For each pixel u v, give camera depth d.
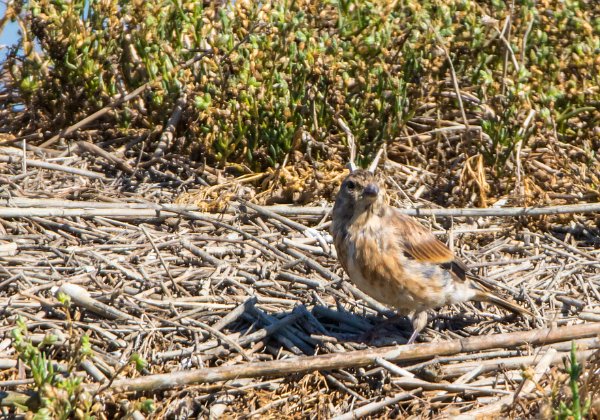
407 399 9.69
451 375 9.91
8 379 9.57
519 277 11.86
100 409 9.08
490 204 13.27
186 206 12.41
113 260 11.27
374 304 11.22
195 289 11.05
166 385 9.28
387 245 10.49
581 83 14.24
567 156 13.78
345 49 13.39
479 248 12.50
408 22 13.73
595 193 13.09
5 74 14.73
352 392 9.73
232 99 13.23
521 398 9.41
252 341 10.37
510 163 13.48
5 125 14.48
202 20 13.62
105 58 13.64
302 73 13.22
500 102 13.36
